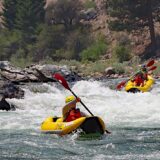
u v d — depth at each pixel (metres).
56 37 139.50
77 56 133.75
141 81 54.91
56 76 32.44
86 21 149.12
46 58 128.62
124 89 60.03
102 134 29.91
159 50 122.06
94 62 112.69
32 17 146.00
